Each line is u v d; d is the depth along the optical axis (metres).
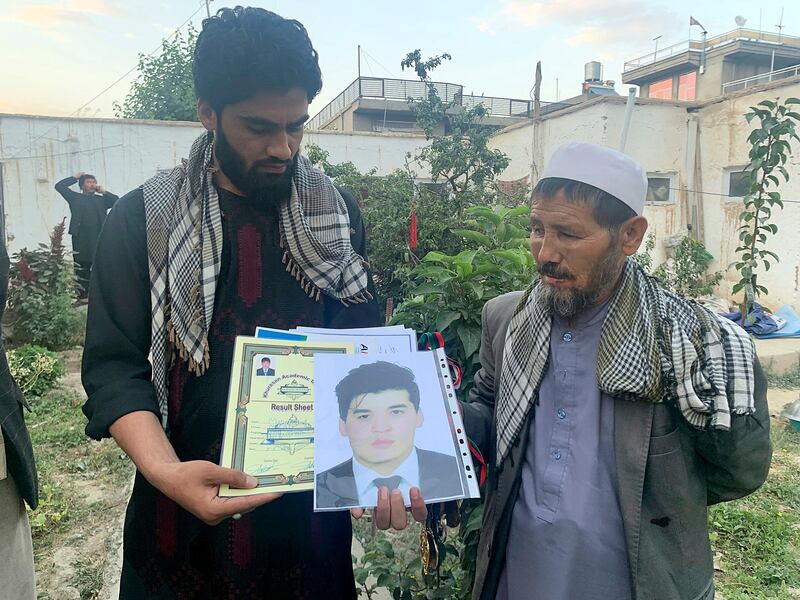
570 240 1.13
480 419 1.45
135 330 1.23
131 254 1.22
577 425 1.24
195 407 1.24
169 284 1.20
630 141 9.66
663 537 1.18
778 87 8.67
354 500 1.08
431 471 1.12
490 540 1.36
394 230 5.34
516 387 1.32
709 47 20.36
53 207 9.81
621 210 1.13
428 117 6.68
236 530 1.25
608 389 1.16
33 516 3.33
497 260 2.44
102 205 9.47
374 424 1.15
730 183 9.64
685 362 1.12
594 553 1.20
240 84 1.08
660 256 9.98
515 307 1.44
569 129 10.30
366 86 20.69
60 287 7.69
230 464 1.08
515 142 11.70
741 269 4.32
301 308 1.32
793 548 3.00
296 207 1.29
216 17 1.14
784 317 8.26
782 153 4.00
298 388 1.16
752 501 3.49
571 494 1.23
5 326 7.51
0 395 1.41
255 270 1.28
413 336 1.29
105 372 1.20
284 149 1.16
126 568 1.32
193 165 1.25
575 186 1.12
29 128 9.59
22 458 1.45
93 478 3.96
